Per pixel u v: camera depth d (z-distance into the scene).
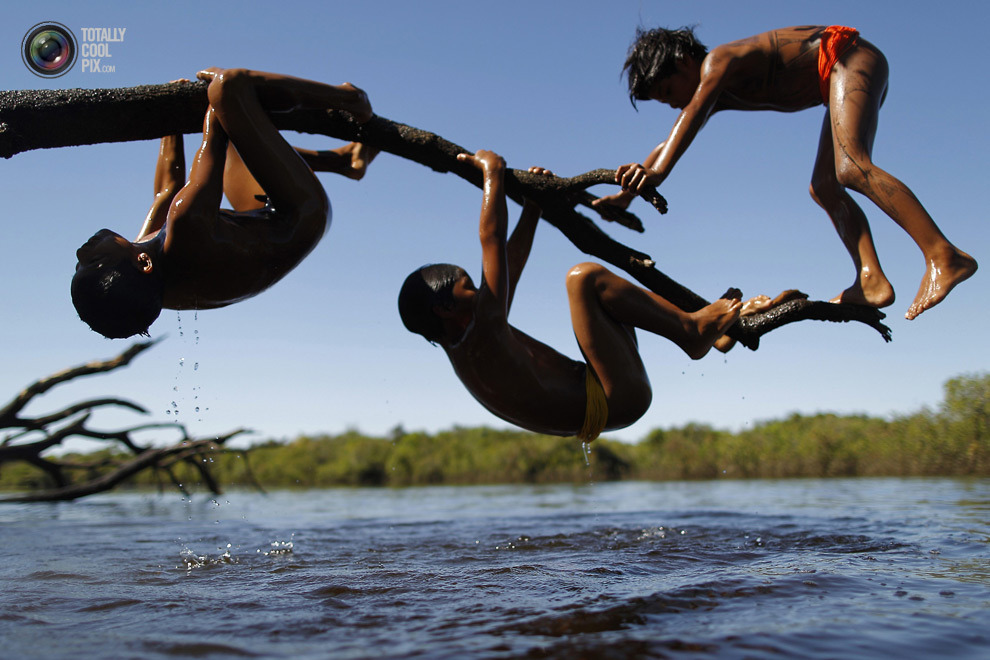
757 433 26.88
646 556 4.32
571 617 2.49
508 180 4.02
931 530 5.37
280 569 4.08
